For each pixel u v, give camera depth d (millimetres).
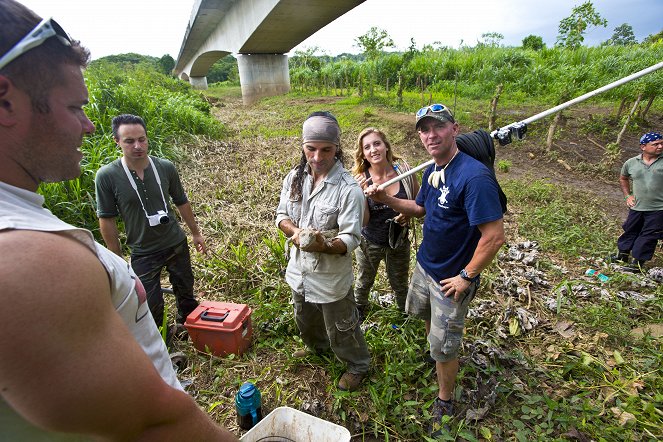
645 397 2490
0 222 557
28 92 605
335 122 2123
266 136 10656
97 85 8031
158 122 8266
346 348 2506
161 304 2996
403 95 15984
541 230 5086
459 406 2512
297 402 2576
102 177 2668
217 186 6555
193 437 716
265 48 24359
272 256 4223
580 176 7488
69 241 617
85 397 550
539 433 2252
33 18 615
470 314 3346
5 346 494
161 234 2883
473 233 2152
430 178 2275
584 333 3166
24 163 647
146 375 627
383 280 4031
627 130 9695
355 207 2182
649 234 4062
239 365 2875
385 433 2320
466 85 15953
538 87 14672
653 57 14617
